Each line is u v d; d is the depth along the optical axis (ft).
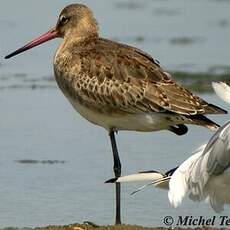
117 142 63.10
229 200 45.14
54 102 72.90
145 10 111.04
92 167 58.39
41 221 49.88
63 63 52.21
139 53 51.62
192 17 107.96
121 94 50.21
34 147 62.18
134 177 44.68
